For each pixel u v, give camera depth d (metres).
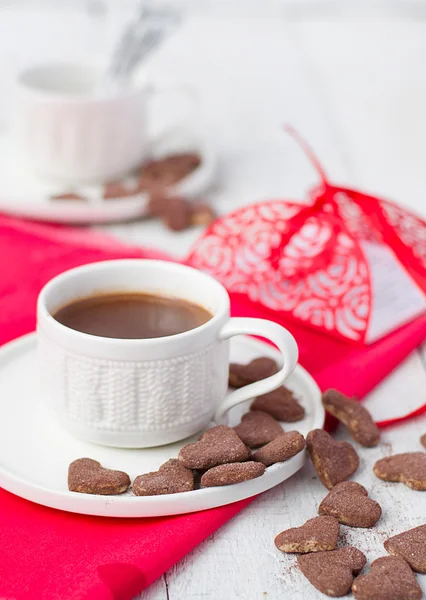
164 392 0.62
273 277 0.79
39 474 0.62
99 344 0.61
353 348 0.74
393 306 0.78
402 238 0.79
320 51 1.57
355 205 0.82
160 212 0.90
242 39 1.62
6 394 0.67
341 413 0.67
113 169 0.93
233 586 0.58
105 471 0.61
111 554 0.58
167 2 1.78
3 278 0.80
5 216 0.89
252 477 0.60
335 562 0.59
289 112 1.26
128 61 0.96
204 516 0.60
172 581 0.58
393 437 0.68
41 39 1.51
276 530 0.61
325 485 0.63
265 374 0.69
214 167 0.97
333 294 0.76
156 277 0.68
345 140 1.16
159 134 0.99
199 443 0.62
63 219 0.88
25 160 0.93
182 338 0.62
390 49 1.59
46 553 0.58
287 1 1.82
